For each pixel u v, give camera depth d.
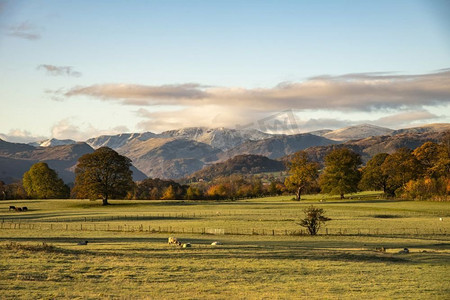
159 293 30.06
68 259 41.56
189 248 51.62
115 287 31.50
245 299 28.78
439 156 147.00
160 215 104.75
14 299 27.00
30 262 39.12
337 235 68.88
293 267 41.03
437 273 39.22
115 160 142.88
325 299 29.42
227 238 64.62
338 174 147.75
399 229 76.25
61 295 28.30
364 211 112.38
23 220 97.31
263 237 66.06
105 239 62.06
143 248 51.03
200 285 33.09
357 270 40.16
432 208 116.12
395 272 39.53
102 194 141.62
